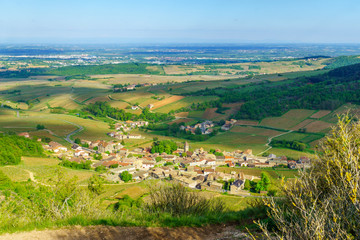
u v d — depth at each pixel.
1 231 12.50
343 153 8.46
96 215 14.49
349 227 6.98
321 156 9.70
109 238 12.14
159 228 13.19
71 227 13.02
